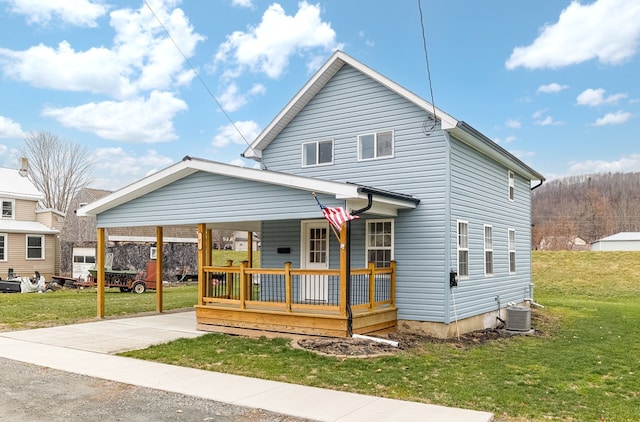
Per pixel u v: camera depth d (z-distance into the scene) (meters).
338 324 9.57
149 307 16.08
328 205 9.53
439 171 11.05
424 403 5.90
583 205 72.25
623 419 5.49
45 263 29.31
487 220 13.41
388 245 11.57
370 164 12.02
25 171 30.84
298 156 13.24
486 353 9.30
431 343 10.09
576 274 27.97
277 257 13.30
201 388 6.45
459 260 11.51
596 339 11.31
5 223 27.59
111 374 7.20
